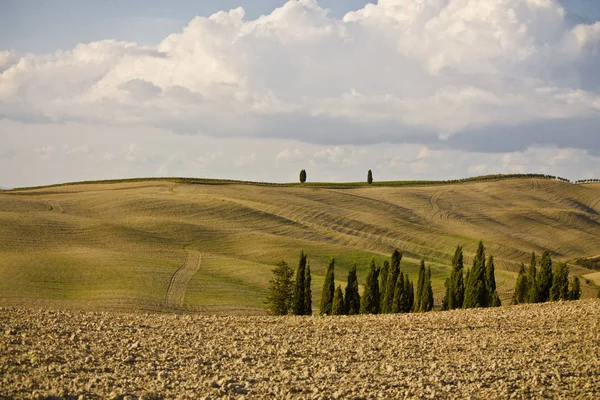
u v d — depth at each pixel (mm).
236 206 122500
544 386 17781
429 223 142500
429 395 16312
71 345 18641
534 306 32156
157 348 19281
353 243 111375
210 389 15695
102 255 78750
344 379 17297
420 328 24734
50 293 60531
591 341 22875
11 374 15234
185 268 77875
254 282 74438
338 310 53812
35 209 106312
